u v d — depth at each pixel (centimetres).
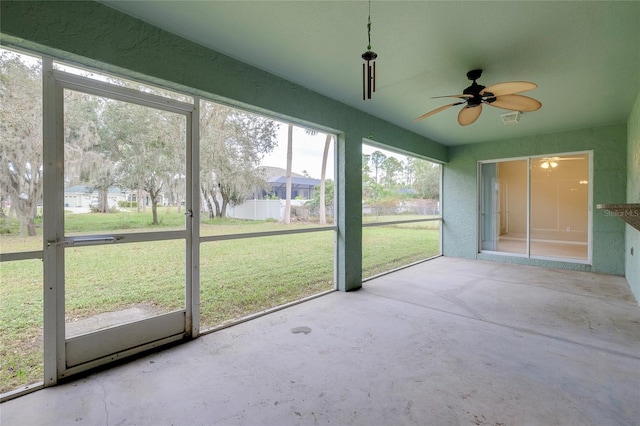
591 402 172
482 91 253
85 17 190
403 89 333
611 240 472
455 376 199
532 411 165
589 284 419
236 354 230
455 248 633
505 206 730
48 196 190
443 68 282
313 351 234
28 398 177
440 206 652
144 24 215
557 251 614
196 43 242
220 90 258
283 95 309
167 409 168
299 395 180
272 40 239
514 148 560
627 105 376
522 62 268
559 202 746
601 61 265
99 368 209
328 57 265
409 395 180
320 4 195
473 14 202
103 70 209
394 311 319
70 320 202
